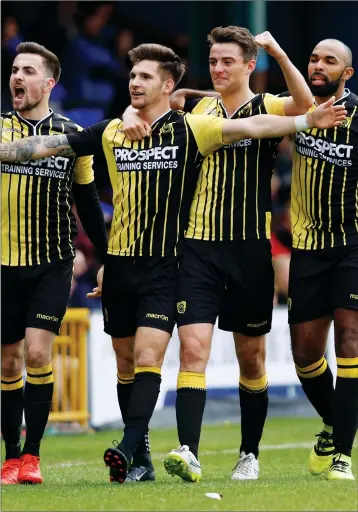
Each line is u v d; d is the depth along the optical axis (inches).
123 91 2009.1
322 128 774.5
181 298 792.3
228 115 818.8
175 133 788.0
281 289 1791.3
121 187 797.2
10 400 861.8
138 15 2236.7
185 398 778.8
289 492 697.6
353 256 820.0
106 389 1512.1
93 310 1642.5
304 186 832.3
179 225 795.4
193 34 2231.8
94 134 804.6
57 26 1958.7
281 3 2292.1
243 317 823.1
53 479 868.0
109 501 657.6
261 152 804.6
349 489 714.2
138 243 792.3
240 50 806.5
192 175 794.8
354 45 2316.7
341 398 812.0
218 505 633.0
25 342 828.0
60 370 1469.0
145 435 826.8
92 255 1772.9
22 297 842.2
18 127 840.3
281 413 1688.0
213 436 1400.1
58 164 828.0
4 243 832.3
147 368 781.3
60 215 839.7
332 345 1624.0
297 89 791.1
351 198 823.7
